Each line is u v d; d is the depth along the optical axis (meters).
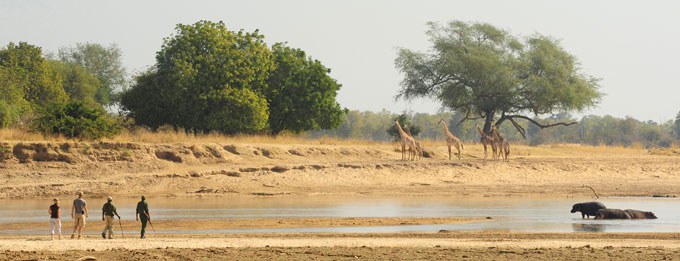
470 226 98.56
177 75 198.12
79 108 169.62
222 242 79.81
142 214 86.19
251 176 154.38
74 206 86.31
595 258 69.25
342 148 183.75
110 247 75.94
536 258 69.38
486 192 149.00
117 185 144.75
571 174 174.88
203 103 198.00
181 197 139.00
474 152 199.25
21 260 67.69
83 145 156.50
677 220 105.19
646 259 68.88
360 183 155.75
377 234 89.38
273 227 97.56
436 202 131.62
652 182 166.38
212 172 153.62
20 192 139.00
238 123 199.25
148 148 160.75
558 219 106.75
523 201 133.88
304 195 142.50
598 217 105.19
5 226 98.81
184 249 74.50
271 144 178.50
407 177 162.25
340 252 72.50
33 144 153.00
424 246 76.56
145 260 68.38
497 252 72.56
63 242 80.12
